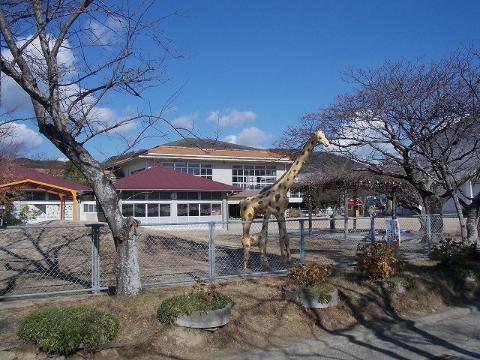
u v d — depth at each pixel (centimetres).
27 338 553
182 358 591
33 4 695
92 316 577
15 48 663
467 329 781
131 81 779
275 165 4556
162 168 3525
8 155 2430
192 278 879
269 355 616
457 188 1341
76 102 718
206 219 3534
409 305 873
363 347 675
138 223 731
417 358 632
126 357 574
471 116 1169
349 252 1396
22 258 1145
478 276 1049
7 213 2430
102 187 710
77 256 1175
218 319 641
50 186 2820
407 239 1812
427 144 1310
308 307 761
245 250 998
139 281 732
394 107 1269
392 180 2117
